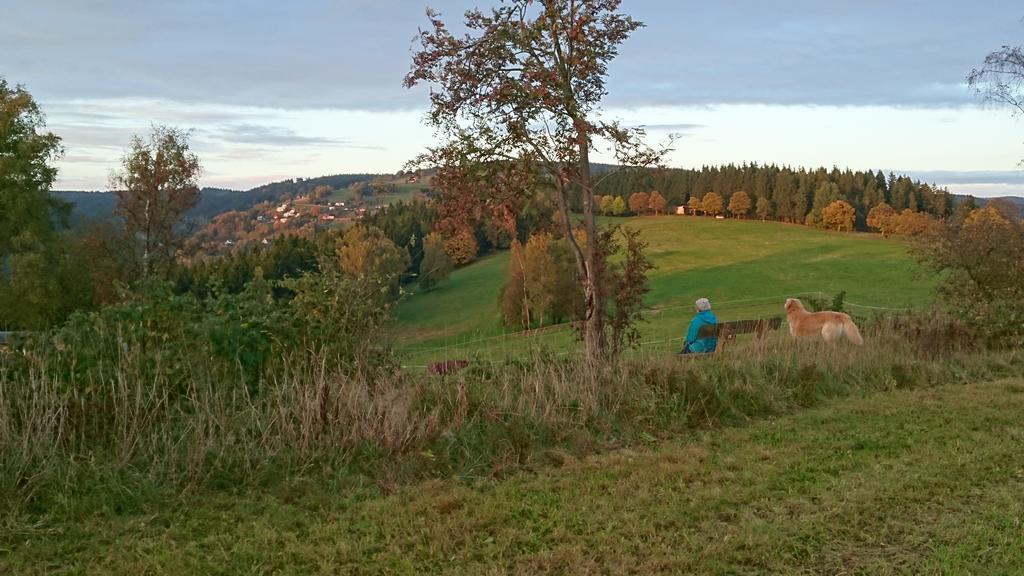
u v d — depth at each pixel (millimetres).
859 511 5402
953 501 5586
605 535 4961
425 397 7434
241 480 5902
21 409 5945
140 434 6000
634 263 11047
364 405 6836
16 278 37625
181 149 40562
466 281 63844
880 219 105875
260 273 8039
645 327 33875
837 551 4777
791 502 5602
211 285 7691
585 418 7684
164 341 6844
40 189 40719
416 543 4863
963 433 7547
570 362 8969
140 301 7176
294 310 7844
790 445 7230
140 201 39906
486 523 5215
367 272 8430
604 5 10602
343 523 5191
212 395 6609
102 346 6617
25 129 40531
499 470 6523
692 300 68375
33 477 5328
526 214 11336
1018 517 5211
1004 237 15484
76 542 4816
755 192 124750
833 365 10453
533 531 5090
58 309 37906
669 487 5949
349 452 6379
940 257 16203
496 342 9938
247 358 7129
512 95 10117
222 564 4535
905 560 4617
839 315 12531
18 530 4887
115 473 5562
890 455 6840
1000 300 14148
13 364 6387
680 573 4426
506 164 10547
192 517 5266
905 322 13539
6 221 39500
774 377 9602
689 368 9094
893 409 8711
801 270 80438
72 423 6004
